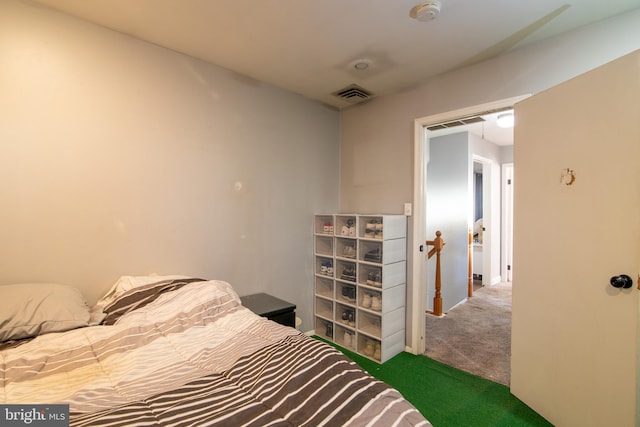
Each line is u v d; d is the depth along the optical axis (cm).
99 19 183
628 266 140
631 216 139
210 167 239
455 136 425
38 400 94
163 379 110
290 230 295
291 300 296
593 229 154
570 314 166
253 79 264
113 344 134
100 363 121
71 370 114
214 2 167
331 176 330
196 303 178
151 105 210
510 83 216
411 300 273
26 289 154
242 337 148
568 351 167
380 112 299
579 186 161
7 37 162
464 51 216
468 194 413
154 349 134
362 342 276
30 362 117
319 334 316
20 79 165
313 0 164
